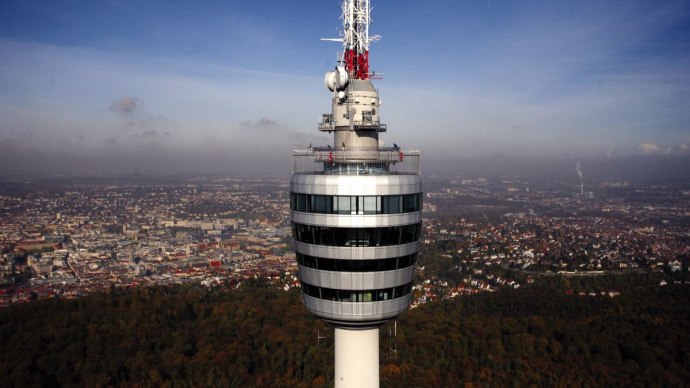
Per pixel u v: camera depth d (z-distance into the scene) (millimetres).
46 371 155875
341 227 66125
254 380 161875
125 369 163000
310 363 169500
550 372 168750
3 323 184625
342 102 69188
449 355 175250
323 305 69375
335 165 69188
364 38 71875
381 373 159125
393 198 66438
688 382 163500
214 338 184250
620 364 174000
